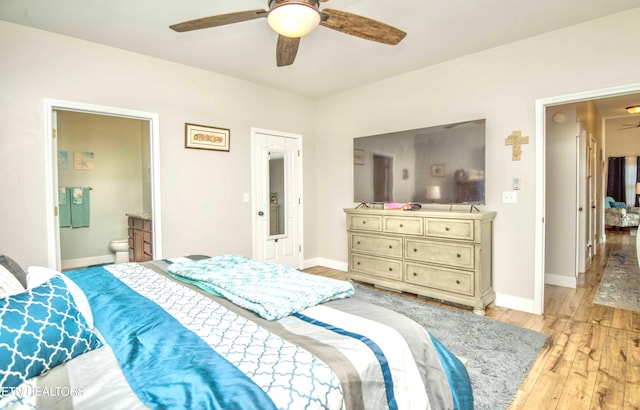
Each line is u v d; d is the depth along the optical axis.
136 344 1.13
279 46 2.35
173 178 3.58
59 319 1.10
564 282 3.95
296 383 0.89
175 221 3.60
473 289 3.05
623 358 2.23
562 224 3.96
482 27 2.84
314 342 1.11
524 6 2.51
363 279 3.91
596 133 5.87
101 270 2.06
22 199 2.74
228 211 4.03
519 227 3.17
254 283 1.65
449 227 3.18
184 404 0.80
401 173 3.79
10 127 2.67
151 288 1.71
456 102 3.54
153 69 3.41
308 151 4.95
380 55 3.41
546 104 3.01
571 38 2.85
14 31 2.68
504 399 1.80
